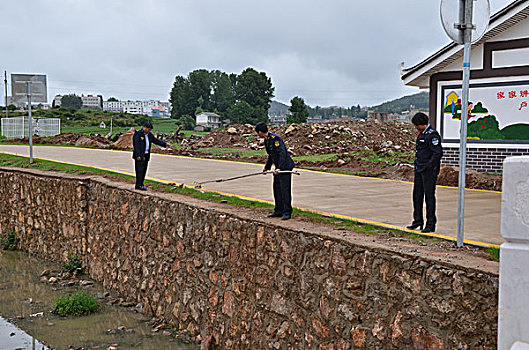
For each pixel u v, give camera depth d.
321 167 18.34
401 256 5.55
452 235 6.86
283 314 7.11
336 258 6.32
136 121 73.38
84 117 70.06
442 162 14.23
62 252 14.09
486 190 12.29
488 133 13.38
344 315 6.16
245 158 21.69
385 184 13.41
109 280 11.90
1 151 24.69
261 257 7.56
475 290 4.83
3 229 17.23
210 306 8.60
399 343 5.48
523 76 12.72
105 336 8.90
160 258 10.09
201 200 9.92
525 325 2.92
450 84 13.95
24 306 10.50
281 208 8.02
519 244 2.96
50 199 14.62
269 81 97.06
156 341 8.67
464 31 5.81
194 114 104.50
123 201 11.52
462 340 4.91
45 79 18.44
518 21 12.59
